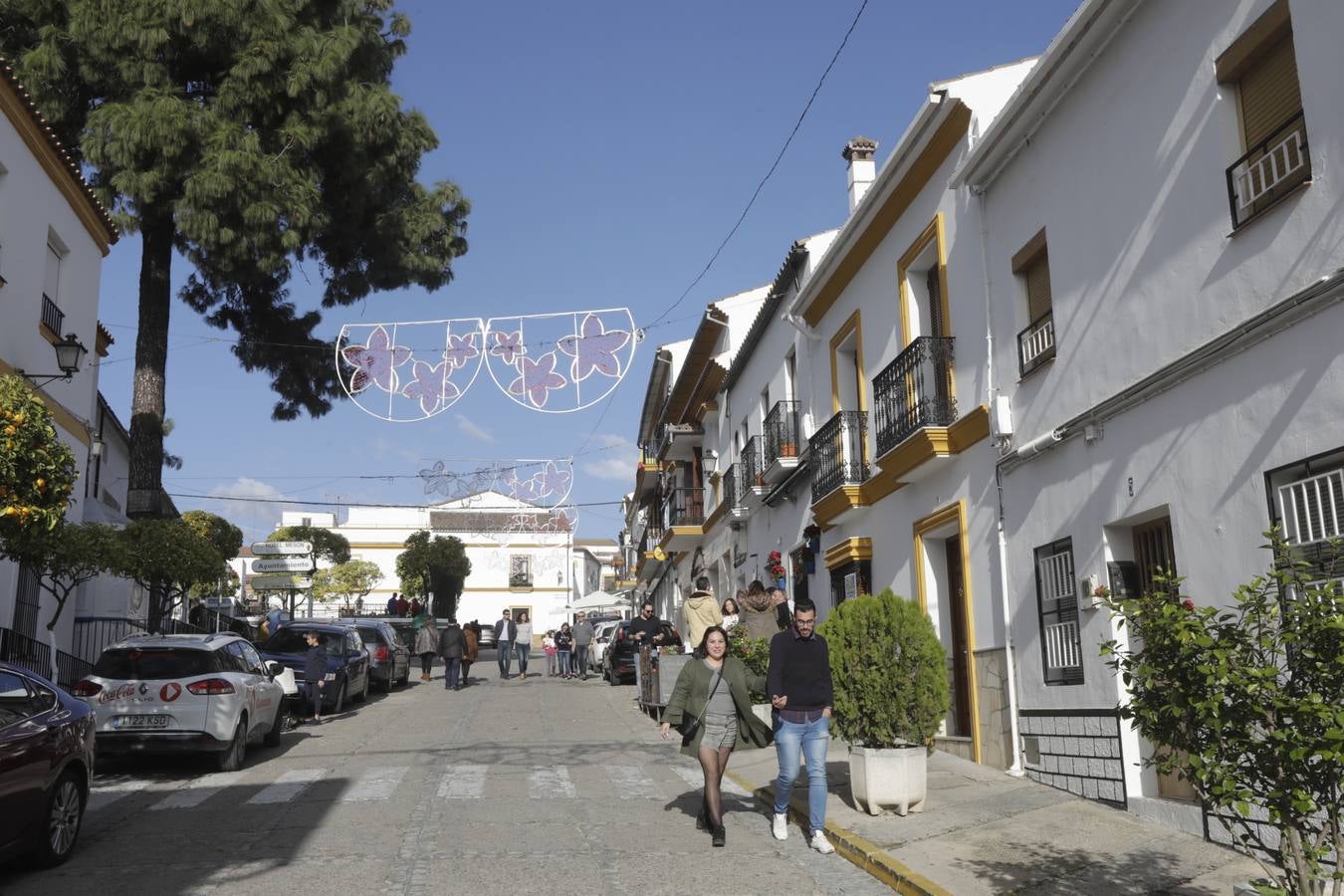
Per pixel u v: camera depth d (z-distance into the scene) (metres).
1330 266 6.53
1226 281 7.53
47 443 9.42
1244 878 6.63
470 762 12.66
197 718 11.94
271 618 29.08
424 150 21.00
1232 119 7.66
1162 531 8.63
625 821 9.16
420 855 7.88
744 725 8.58
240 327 22.12
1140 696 4.95
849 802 9.52
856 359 16.06
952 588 13.16
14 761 7.18
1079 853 7.39
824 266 16.41
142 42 17.16
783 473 19.30
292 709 18.39
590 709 19.50
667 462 33.56
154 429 18.88
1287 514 6.89
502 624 28.89
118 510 28.77
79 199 16.95
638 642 19.28
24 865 7.59
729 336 25.55
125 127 16.84
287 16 18.33
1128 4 8.65
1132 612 5.05
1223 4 7.64
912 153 13.02
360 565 57.41
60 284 16.86
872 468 14.94
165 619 20.08
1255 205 7.30
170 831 8.94
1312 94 6.68
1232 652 4.61
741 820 9.28
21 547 9.64
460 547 59.56
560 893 6.87
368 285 22.02
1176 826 7.90
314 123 18.67
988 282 11.49
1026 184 10.66
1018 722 10.48
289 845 8.29
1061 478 9.79
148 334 19.08
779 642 8.45
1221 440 7.54
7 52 17.70
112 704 11.94
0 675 7.71
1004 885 6.71
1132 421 8.66
